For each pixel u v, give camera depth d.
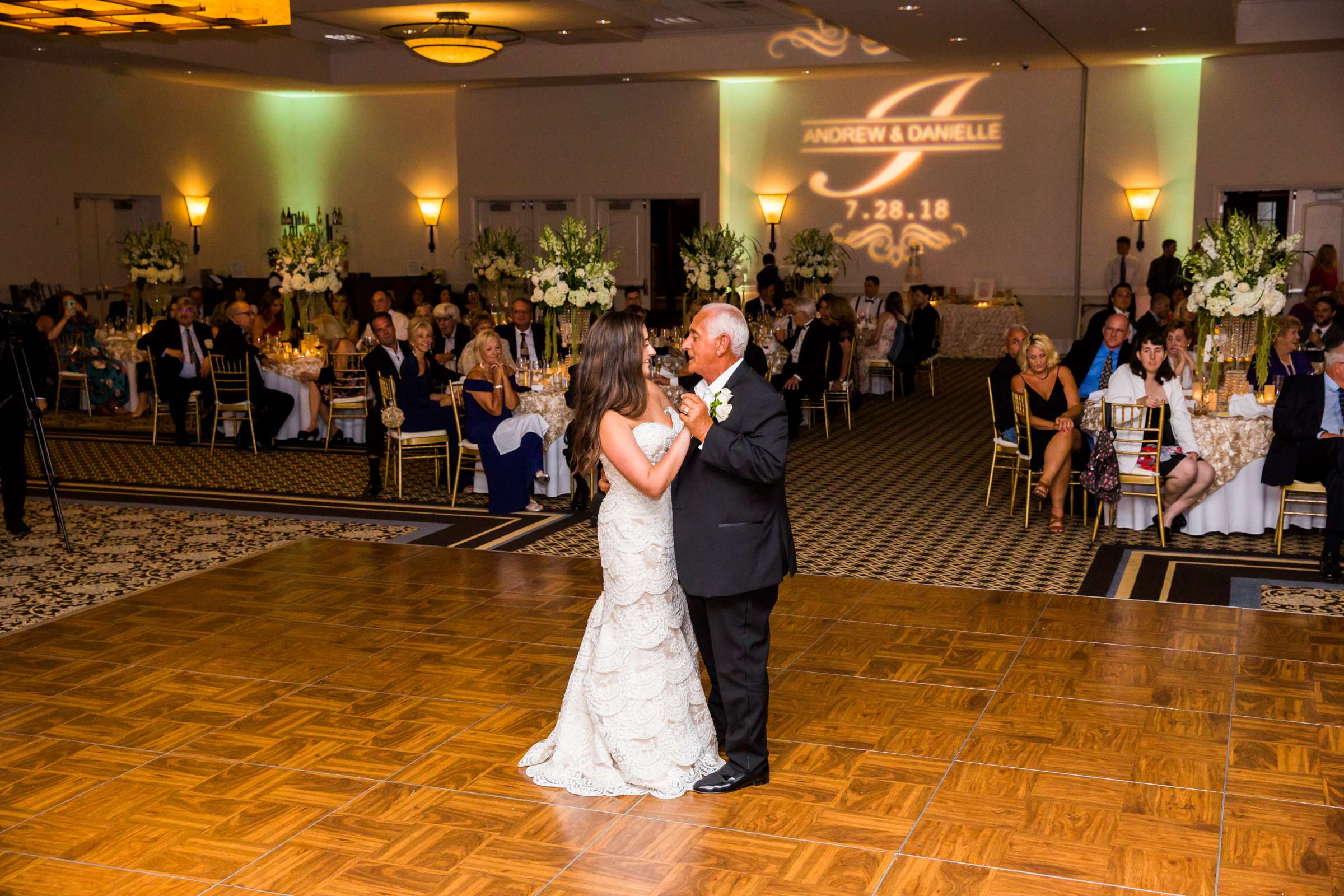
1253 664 4.89
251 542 7.03
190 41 15.30
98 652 5.07
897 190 17.84
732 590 3.54
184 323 10.73
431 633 5.31
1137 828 3.50
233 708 4.46
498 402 7.76
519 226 18.77
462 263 19.44
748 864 3.31
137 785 3.82
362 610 5.66
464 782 3.83
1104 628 5.36
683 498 3.59
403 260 19.89
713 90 17.61
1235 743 4.10
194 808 3.66
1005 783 3.80
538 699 4.54
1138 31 13.25
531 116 18.39
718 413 3.42
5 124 14.95
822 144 18.03
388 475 9.17
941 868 3.28
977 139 17.42
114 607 5.73
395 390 8.48
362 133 19.75
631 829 3.52
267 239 19.41
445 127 19.38
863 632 5.31
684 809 3.64
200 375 10.80
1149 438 6.97
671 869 3.29
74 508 7.99
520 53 17.06
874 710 4.41
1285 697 4.52
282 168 19.69
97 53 14.60
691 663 3.82
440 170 19.48
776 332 11.91
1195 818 3.56
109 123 16.42
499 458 7.74
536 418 7.84
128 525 7.47
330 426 10.29
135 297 13.63
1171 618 5.50
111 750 4.09
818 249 15.43
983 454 10.12
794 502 8.22
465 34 14.00
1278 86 15.42
